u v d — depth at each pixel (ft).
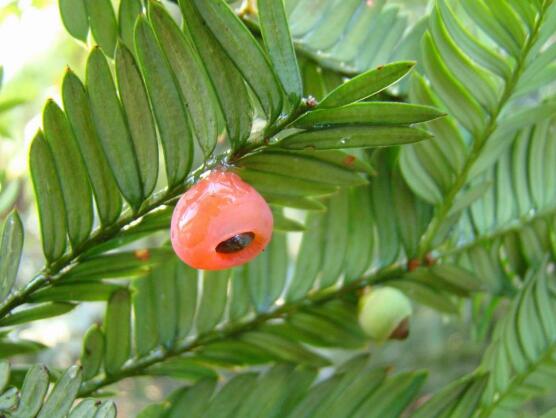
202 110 0.35
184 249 0.34
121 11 0.39
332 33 0.43
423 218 0.44
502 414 0.44
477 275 0.46
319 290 0.45
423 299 0.46
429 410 0.40
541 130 0.44
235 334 0.44
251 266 0.44
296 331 0.45
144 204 0.37
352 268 0.45
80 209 0.37
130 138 0.35
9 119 0.62
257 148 0.36
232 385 0.41
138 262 0.40
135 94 0.35
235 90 0.34
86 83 0.34
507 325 0.43
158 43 0.34
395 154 0.44
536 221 0.45
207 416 0.41
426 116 0.33
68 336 1.06
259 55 0.33
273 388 0.41
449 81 0.40
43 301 0.39
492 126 0.41
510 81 0.39
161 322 0.42
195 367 0.44
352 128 0.34
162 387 1.22
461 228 0.46
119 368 0.41
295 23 0.43
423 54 0.40
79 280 0.39
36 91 0.67
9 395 0.34
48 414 0.34
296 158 0.37
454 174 0.42
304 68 0.43
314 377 0.42
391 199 0.44
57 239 0.37
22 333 0.96
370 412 0.41
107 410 0.34
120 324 0.40
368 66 0.44
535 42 0.38
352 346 0.46
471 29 0.45
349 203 0.45
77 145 0.36
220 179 0.35
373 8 0.44
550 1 0.37
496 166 0.45
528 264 0.46
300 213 0.90
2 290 0.37
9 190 0.50
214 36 0.33
